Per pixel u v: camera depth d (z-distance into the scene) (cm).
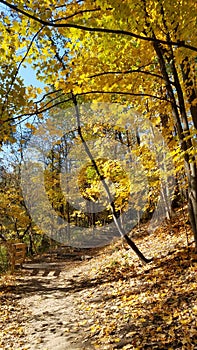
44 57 446
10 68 365
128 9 333
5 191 1334
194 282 533
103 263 1011
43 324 569
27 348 461
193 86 538
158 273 652
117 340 414
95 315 550
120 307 544
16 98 353
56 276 1061
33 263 1390
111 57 505
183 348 347
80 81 461
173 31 432
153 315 461
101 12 383
